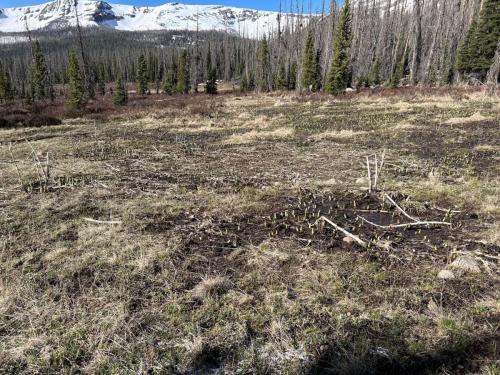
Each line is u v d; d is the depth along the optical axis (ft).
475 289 13.03
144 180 26.84
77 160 33.63
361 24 164.35
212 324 11.77
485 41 105.40
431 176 25.94
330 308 12.30
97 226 18.52
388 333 11.16
